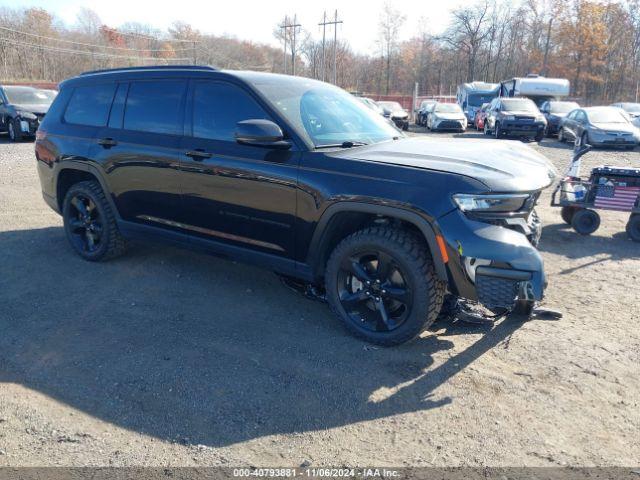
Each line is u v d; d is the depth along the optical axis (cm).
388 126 478
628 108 2686
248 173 397
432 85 7594
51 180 554
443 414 294
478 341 380
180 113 447
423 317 346
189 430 277
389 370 339
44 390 312
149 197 467
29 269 511
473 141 442
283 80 445
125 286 471
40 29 7012
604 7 5622
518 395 313
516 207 339
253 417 289
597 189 674
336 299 379
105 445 264
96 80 523
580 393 316
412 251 341
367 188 349
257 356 354
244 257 424
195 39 9262
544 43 6272
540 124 2080
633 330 403
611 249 632
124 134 481
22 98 1723
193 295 453
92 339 374
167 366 339
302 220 378
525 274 322
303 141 384
